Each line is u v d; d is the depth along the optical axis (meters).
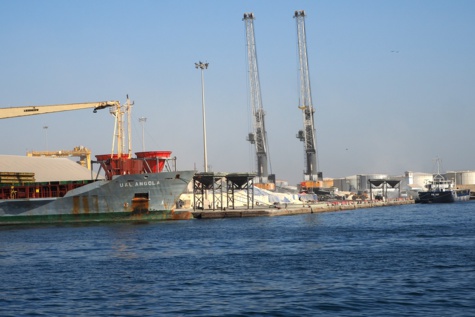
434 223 116.75
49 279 50.59
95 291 45.00
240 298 41.53
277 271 52.47
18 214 121.31
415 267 53.16
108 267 57.03
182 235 90.31
